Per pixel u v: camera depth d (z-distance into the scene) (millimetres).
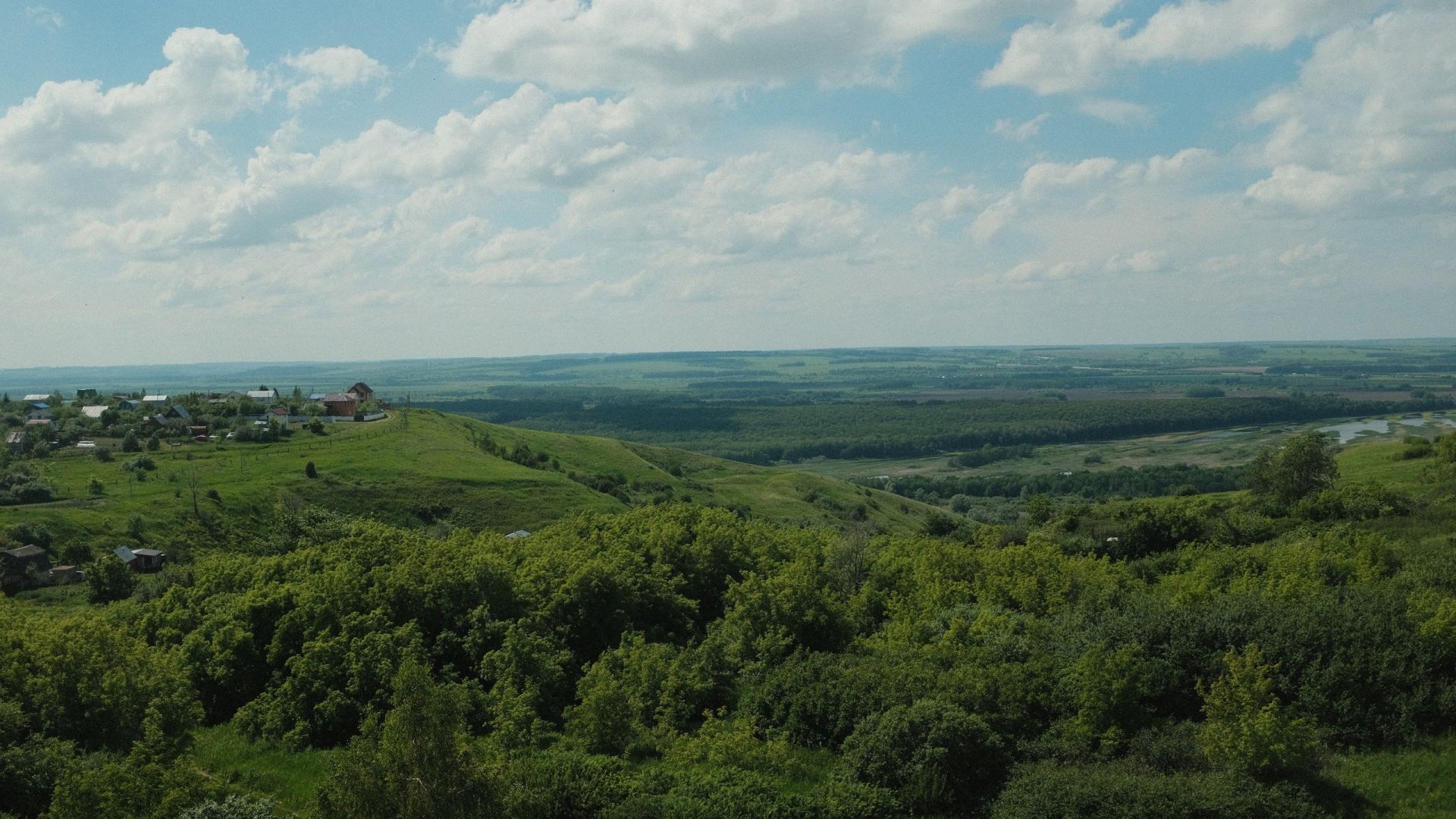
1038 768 40375
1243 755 37281
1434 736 39656
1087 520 102062
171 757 41906
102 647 46750
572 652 56438
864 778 42188
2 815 36688
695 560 73688
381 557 67438
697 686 52156
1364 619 45188
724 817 38750
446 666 53375
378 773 31156
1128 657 43188
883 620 68312
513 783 36750
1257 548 71062
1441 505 86750
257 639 57375
